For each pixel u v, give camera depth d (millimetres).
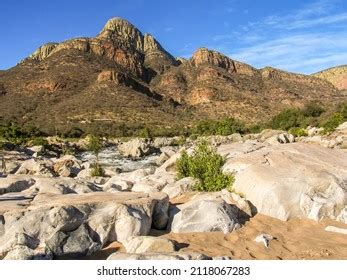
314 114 84125
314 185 10289
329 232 9180
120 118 134000
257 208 10250
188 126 120688
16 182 11602
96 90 161875
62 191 11047
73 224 7973
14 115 145125
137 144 51375
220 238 8680
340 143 34281
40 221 7801
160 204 9180
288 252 8180
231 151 18797
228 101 183875
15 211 7961
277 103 195000
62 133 93438
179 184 12164
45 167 23062
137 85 179375
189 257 6988
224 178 11867
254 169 11227
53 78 177375
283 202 9984
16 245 7387
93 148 41750
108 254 7816
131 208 8531
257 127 84812
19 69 195375
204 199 9797
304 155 12508
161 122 135375
